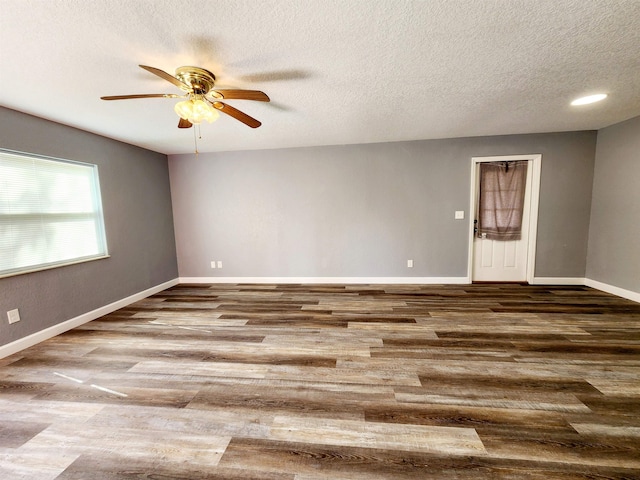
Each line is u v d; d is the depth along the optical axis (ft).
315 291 13.05
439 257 13.62
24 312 8.02
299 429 4.84
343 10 4.36
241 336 8.52
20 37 4.78
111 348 7.90
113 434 4.82
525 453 4.26
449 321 9.20
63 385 6.20
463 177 12.97
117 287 11.28
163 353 7.57
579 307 10.13
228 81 6.68
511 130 11.66
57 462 4.29
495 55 5.80
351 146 13.46
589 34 5.13
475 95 7.82
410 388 5.86
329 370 6.58
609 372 6.25
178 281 15.01
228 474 4.05
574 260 12.68
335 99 7.88
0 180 7.66
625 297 10.93
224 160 14.32
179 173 14.60
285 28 4.78
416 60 5.93
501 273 13.58
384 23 4.72
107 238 10.85
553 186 12.41
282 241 14.49
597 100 8.37
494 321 9.11
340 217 13.97
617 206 11.12
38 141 8.50
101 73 6.12
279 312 10.47
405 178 13.32
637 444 4.37
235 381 6.25
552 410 5.14
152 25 4.60
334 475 3.99
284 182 14.10
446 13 4.50
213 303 11.70
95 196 10.58
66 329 9.14
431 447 4.41
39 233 8.64
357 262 14.15
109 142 11.03
